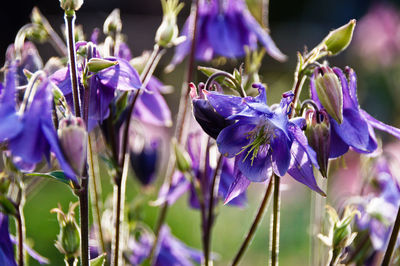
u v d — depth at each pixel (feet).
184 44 2.13
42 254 3.59
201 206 1.87
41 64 1.81
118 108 1.76
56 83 1.66
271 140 1.61
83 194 1.60
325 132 1.63
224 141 1.60
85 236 1.61
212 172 1.93
